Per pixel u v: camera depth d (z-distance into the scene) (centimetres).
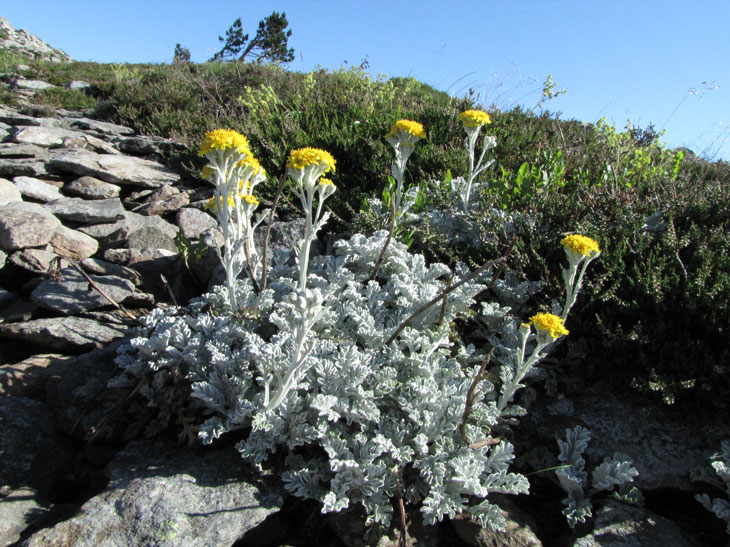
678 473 240
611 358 283
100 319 339
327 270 330
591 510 237
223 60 1759
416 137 311
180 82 1122
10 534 204
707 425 254
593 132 699
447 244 381
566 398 281
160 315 294
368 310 298
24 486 234
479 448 233
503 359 279
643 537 216
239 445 226
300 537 223
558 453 259
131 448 243
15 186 481
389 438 232
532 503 247
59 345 313
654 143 573
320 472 224
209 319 281
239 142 246
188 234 454
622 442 255
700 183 467
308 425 228
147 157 688
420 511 223
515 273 325
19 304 358
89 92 1239
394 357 256
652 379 257
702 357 261
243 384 234
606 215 369
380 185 507
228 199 282
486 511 217
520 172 427
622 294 295
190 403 250
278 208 476
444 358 274
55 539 191
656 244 313
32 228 388
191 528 198
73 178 561
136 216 464
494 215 368
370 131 591
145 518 200
